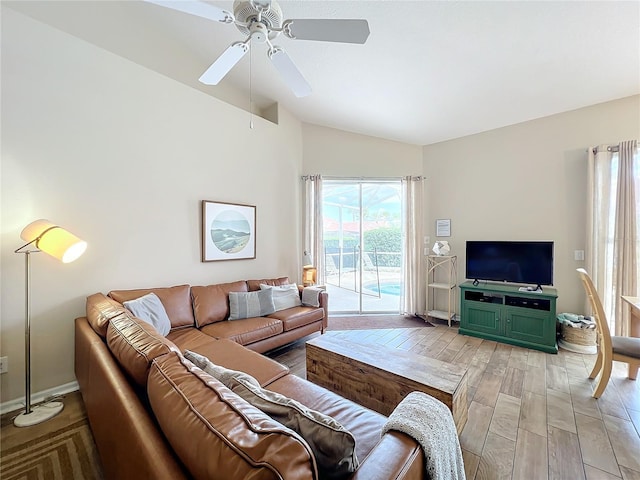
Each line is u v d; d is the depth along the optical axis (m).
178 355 1.15
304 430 0.86
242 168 3.84
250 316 3.18
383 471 0.81
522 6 2.04
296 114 4.57
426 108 3.59
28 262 2.12
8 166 2.14
